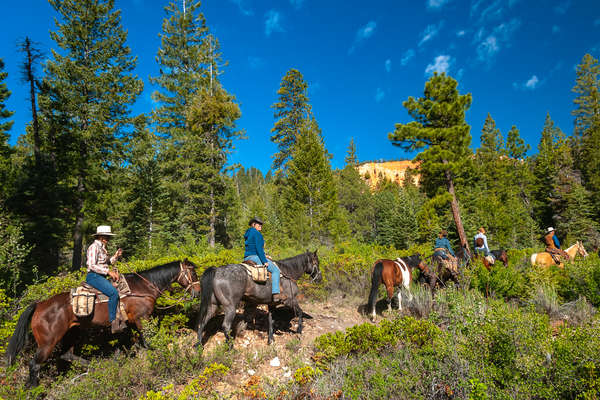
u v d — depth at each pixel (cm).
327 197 2783
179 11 3025
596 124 3969
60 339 437
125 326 486
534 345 347
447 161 2292
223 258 952
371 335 495
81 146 2069
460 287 767
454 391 352
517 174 4525
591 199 3216
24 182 1576
